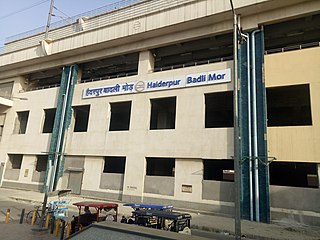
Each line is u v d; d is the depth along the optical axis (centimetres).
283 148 1583
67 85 2673
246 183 1627
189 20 1955
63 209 1313
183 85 2014
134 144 2127
